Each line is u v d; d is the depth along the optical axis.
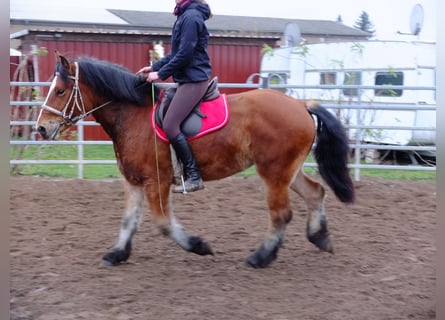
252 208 7.43
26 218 6.88
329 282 4.91
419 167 8.85
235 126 5.05
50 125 5.08
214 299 4.51
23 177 9.02
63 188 8.30
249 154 5.13
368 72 11.95
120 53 13.97
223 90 14.18
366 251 5.80
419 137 11.09
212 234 6.35
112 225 6.68
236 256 5.64
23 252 5.64
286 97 5.27
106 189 8.30
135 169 5.14
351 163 9.81
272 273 5.14
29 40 13.34
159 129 5.04
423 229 6.64
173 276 5.05
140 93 5.18
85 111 5.20
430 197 8.11
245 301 4.47
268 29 25.78
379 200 7.93
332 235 6.34
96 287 4.73
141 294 4.60
